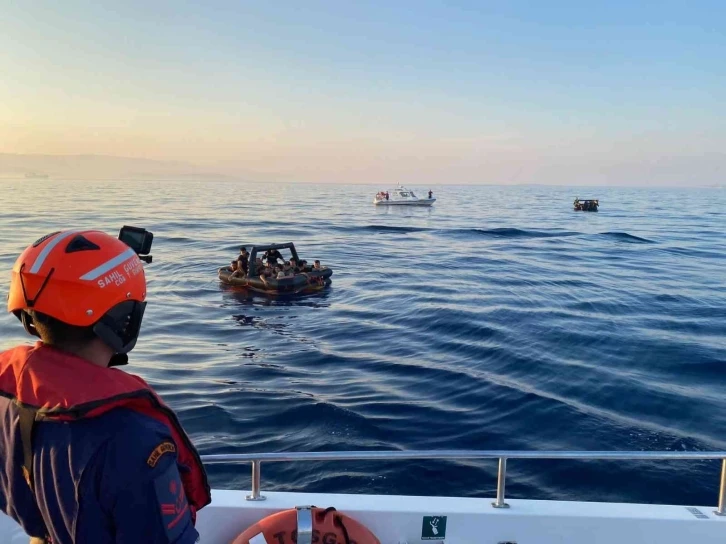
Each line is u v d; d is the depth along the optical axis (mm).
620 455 3203
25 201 75500
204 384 10109
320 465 6730
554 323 15422
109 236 1759
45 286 1558
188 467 1741
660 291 21344
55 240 1644
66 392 1477
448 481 6426
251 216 62125
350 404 8969
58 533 1496
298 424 8164
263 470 6625
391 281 23328
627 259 32156
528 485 6402
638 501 6133
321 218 62719
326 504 3250
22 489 1584
